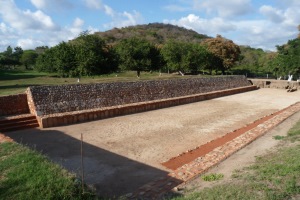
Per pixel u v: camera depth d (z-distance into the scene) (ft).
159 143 43.86
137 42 128.57
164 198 22.89
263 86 142.00
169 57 147.95
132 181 29.22
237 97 103.91
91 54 93.25
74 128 52.75
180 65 147.54
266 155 31.96
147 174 31.17
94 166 33.50
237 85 129.29
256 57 255.91
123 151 39.63
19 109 57.41
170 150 40.37
